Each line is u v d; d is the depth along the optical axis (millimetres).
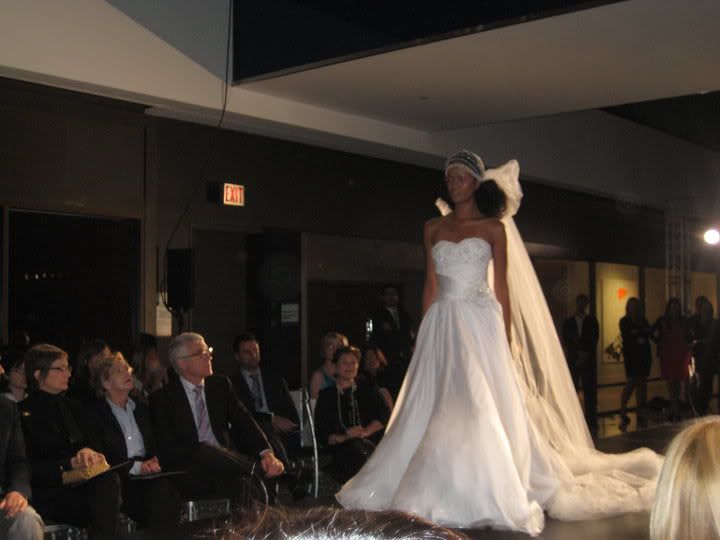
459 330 5051
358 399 6801
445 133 10242
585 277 14109
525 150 11523
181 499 5379
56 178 7070
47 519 4867
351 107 8719
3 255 6727
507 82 7781
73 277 7582
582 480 5270
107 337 7688
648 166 14438
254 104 8078
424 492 4586
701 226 16453
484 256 5195
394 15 6758
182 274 7848
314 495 6199
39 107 6949
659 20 6133
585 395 12617
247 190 8812
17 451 4629
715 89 8039
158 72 7293
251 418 5754
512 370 5105
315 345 9602
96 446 5105
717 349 12133
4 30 6309
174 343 5613
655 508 1250
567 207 13602
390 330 9703
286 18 7418
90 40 6824
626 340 12852
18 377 5758
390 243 10531
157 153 7945
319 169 9641
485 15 6277
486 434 4691
